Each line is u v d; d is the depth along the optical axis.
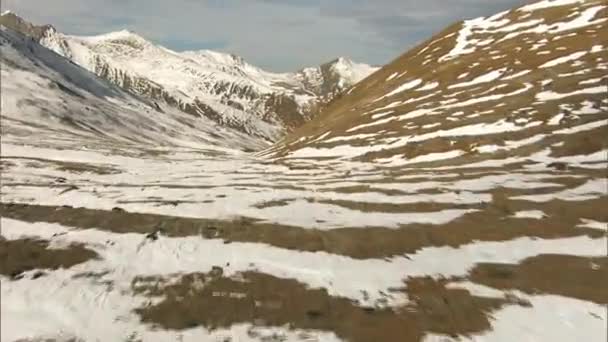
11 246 17.80
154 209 23.55
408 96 64.94
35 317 12.55
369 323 12.71
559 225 20.73
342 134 56.38
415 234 19.78
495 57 66.56
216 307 13.48
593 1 76.38
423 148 42.66
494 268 16.34
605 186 26.59
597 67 50.12
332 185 31.09
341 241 18.88
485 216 22.30
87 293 14.03
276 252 17.66
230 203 25.17
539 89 48.75
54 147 62.59
